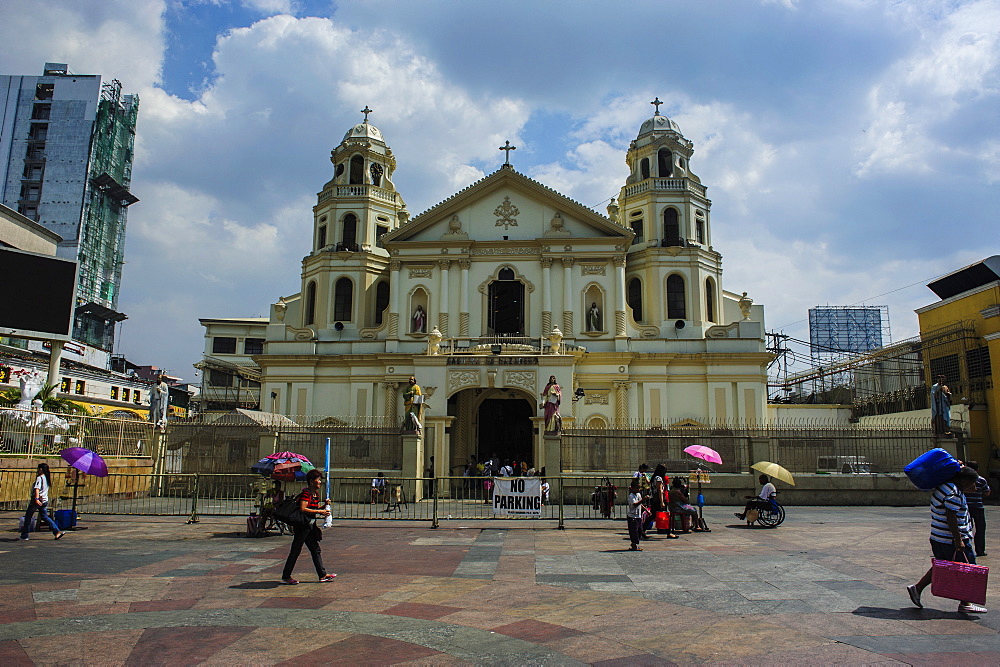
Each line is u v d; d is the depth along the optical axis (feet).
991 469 110.11
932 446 93.04
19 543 54.39
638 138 158.71
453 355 119.24
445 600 35.45
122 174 263.49
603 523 68.64
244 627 30.27
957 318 120.47
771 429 94.02
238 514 72.08
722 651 27.02
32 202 239.91
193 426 101.35
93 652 26.81
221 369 201.26
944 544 33.96
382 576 41.52
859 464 93.30
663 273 144.56
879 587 38.32
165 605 34.19
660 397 135.44
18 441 81.30
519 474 118.11
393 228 157.89
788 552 50.57
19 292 100.58
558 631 29.89
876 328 226.58
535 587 38.55
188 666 25.31
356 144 157.79
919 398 130.82
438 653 26.91
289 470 59.88
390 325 140.87
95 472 60.80
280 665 25.50
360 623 31.01
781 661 25.77
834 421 148.15
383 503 92.43
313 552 40.14
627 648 27.50
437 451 115.55
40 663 25.54
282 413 140.67
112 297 255.09
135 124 273.33
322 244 156.25
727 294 163.12
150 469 100.12
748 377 135.23
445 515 75.31
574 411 126.72
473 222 144.25
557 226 142.00
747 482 91.81
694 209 150.10
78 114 245.45
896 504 90.27
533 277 141.18
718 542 55.88
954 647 27.27
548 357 118.01
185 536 58.85
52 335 102.83
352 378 140.87
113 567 44.34
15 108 245.65
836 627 30.22
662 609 33.60
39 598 35.63
